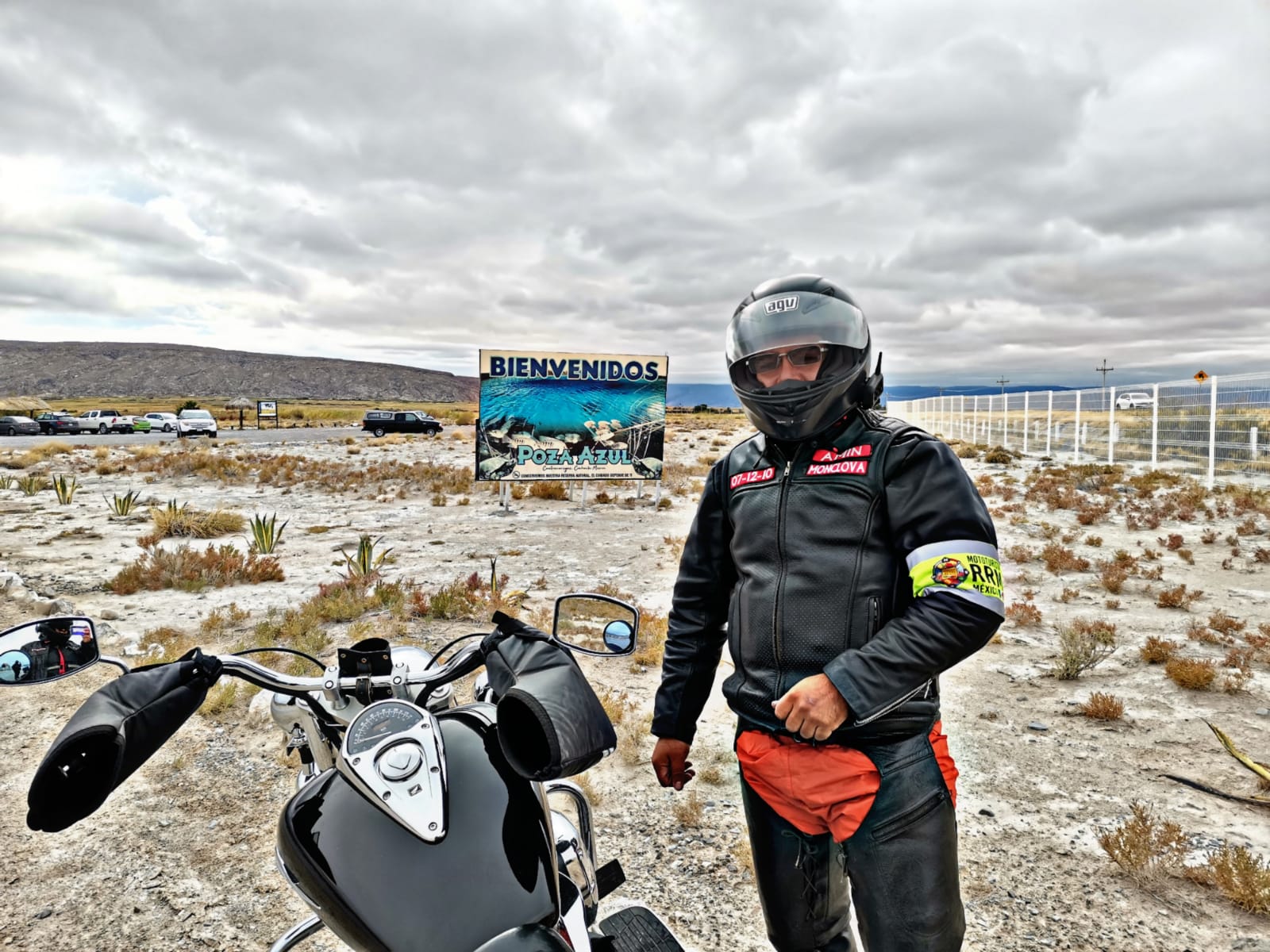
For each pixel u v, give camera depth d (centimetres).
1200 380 2022
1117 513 1452
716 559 218
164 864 359
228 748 476
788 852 195
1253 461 1778
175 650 637
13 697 554
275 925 317
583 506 1636
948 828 177
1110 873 344
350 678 202
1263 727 506
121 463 2672
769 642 187
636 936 208
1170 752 470
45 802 164
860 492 179
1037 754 468
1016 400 3294
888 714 175
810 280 192
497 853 148
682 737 221
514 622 190
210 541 1234
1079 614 795
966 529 167
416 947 137
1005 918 312
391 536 1284
